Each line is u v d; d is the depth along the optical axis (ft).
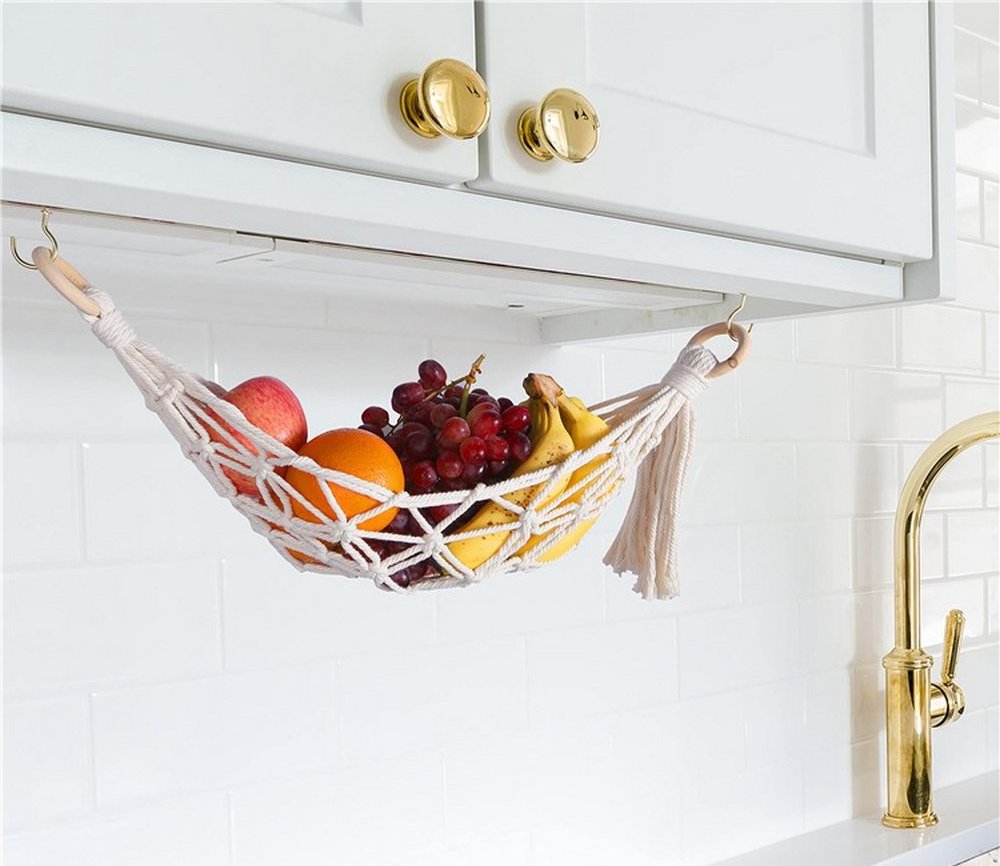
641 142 2.28
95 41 1.62
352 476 1.99
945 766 5.36
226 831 3.08
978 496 5.62
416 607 3.48
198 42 1.72
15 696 2.74
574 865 3.85
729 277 2.56
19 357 2.76
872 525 5.01
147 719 2.95
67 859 2.81
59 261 1.89
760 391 4.55
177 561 3.01
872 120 2.80
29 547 2.77
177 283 2.99
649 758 4.09
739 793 4.40
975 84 5.57
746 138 2.48
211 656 3.06
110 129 1.69
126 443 2.93
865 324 5.01
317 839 3.25
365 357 3.34
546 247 2.19
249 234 2.17
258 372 3.13
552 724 3.81
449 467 2.12
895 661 4.74
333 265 2.43
